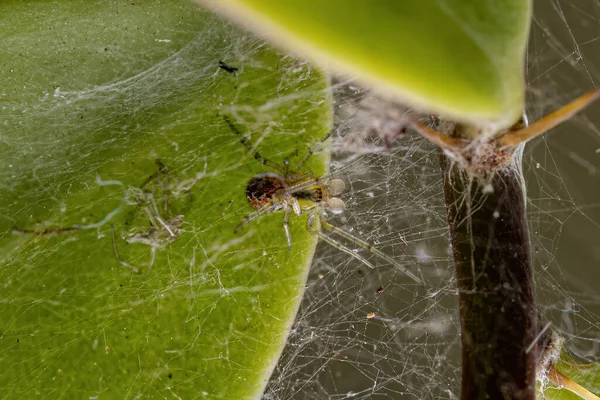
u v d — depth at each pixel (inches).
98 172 2.6
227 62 2.6
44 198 2.6
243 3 2.0
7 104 2.7
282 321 2.5
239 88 2.6
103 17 2.7
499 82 1.9
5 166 2.6
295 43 2.0
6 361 2.4
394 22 1.9
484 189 2.1
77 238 2.5
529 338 2.1
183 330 2.5
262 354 2.5
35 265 2.5
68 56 2.7
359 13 1.9
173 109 2.7
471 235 2.2
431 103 2.0
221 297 2.5
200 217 2.5
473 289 2.2
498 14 1.9
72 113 2.7
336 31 1.9
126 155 2.6
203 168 2.6
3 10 2.7
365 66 1.9
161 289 2.5
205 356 2.5
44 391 2.4
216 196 2.5
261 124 2.6
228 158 2.6
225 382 2.4
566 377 2.3
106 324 2.5
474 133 2.1
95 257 2.5
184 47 2.8
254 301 2.5
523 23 2.0
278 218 2.5
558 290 3.2
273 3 1.9
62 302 2.5
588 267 3.2
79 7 2.7
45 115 2.7
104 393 2.4
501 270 2.1
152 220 2.5
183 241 2.5
